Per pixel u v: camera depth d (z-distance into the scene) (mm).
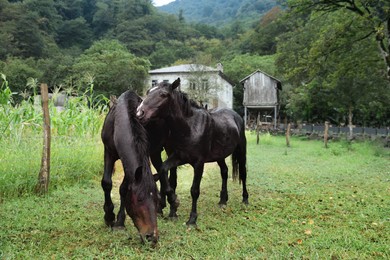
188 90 35125
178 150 4898
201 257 3766
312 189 7625
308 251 4012
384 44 17297
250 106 34375
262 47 67250
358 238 4406
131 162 3711
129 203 3627
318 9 16688
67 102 9094
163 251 3848
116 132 4020
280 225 5039
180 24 90750
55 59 42531
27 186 6328
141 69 36062
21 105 7777
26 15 52656
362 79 19578
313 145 20031
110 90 34594
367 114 26312
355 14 16484
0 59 43188
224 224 5008
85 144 8258
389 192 7285
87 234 4418
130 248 3951
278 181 8570
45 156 6371
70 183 7277
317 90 24672
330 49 17062
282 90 38969
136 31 73688
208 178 8836
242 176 6375
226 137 5648
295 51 19391
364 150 15430
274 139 22266
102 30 78500
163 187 4898
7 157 6473
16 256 3648
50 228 4621
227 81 39312
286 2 16609
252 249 4043
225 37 93438
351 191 7398
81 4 84812
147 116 4324
